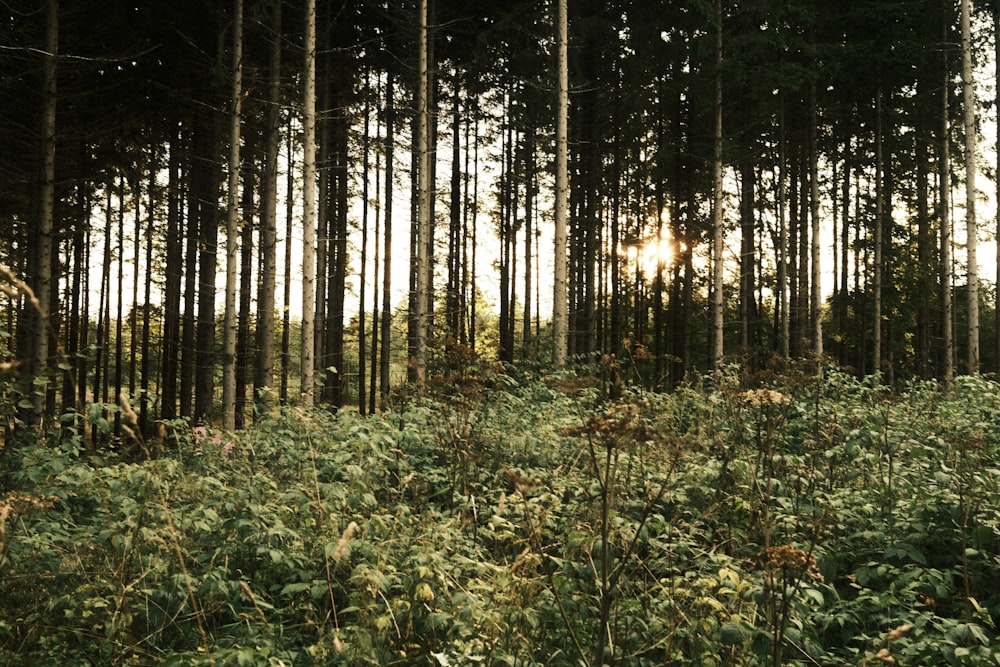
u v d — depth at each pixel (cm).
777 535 503
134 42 1731
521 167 2830
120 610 389
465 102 2603
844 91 2297
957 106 2459
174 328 2181
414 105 2339
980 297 2953
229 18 1639
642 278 2769
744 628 368
